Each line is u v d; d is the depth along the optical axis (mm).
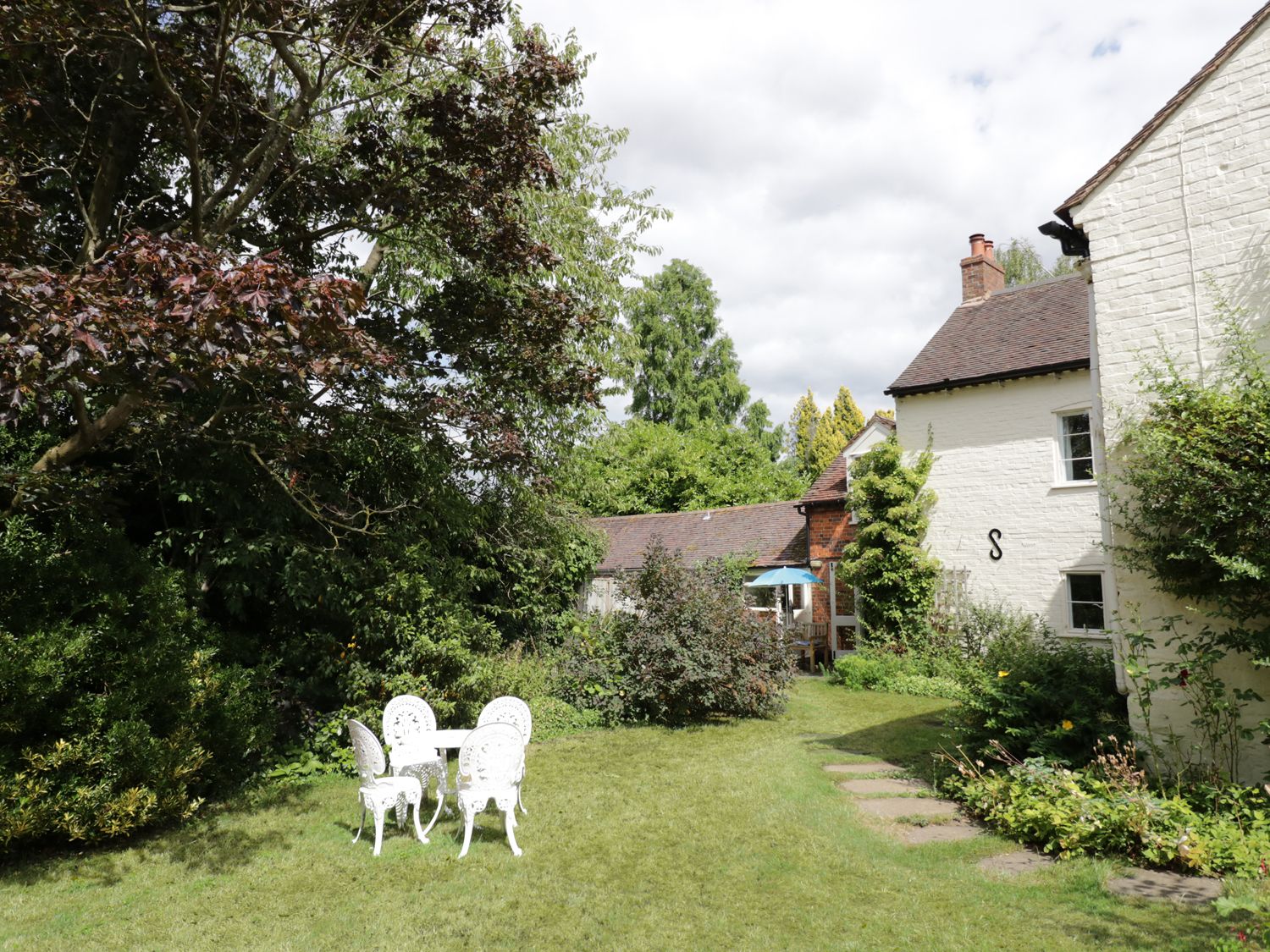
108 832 5887
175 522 9453
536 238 11531
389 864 5707
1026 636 12656
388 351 6656
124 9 6547
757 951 4168
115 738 5953
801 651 18766
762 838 6090
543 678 11883
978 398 16359
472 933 4488
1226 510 5785
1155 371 6625
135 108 7383
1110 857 5328
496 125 8266
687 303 42500
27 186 7535
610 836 6230
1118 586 6957
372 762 6125
